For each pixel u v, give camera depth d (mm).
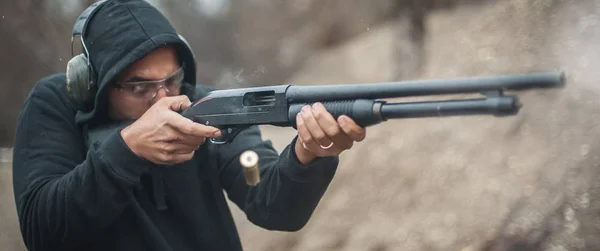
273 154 2221
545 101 4309
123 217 2025
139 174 1878
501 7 6145
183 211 2096
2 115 8953
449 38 6766
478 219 4090
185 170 2105
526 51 5137
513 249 3619
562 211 3494
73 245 1987
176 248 2076
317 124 1688
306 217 2051
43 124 2084
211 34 15961
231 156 2199
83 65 2043
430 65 6695
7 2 8938
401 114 1615
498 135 4531
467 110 1530
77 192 1868
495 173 4258
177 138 1849
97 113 2043
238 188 2178
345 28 13055
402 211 4953
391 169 5488
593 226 3297
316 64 13219
